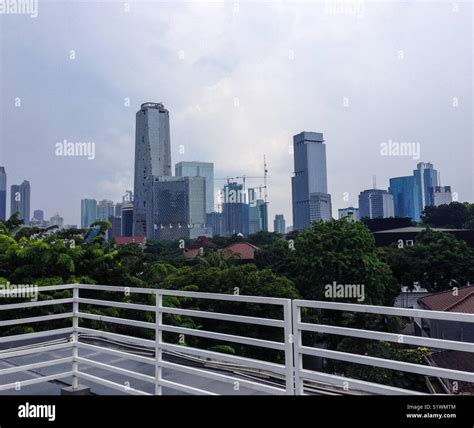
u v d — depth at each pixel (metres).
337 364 17.98
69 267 11.59
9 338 5.15
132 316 12.59
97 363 5.20
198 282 18.89
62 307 11.09
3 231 14.10
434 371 2.88
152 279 14.76
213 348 13.42
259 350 17.58
